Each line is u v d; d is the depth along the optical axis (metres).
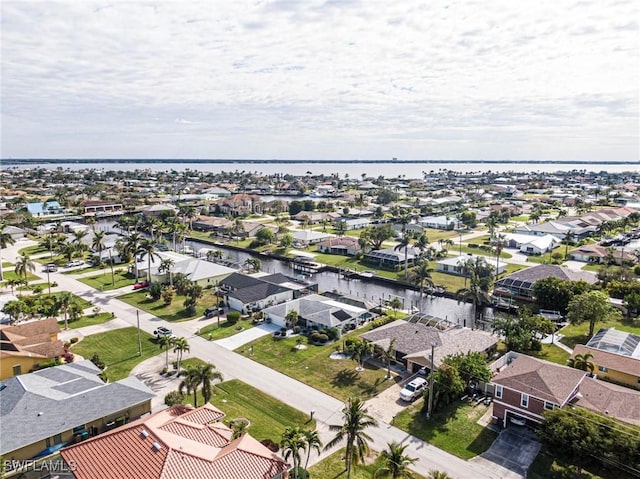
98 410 50.84
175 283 105.88
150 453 38.62
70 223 199.12
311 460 47.22
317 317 83.00
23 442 45.16
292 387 62.56
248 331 82.94
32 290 104.69
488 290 100.81
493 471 45.25
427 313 96.25
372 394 60.56
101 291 108.00
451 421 54.06
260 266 131.25
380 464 45.97
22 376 55.75
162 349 74.38
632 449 40.56
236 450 39.91
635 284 94.31
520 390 51.38
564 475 44.34
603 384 55.03
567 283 89.56
